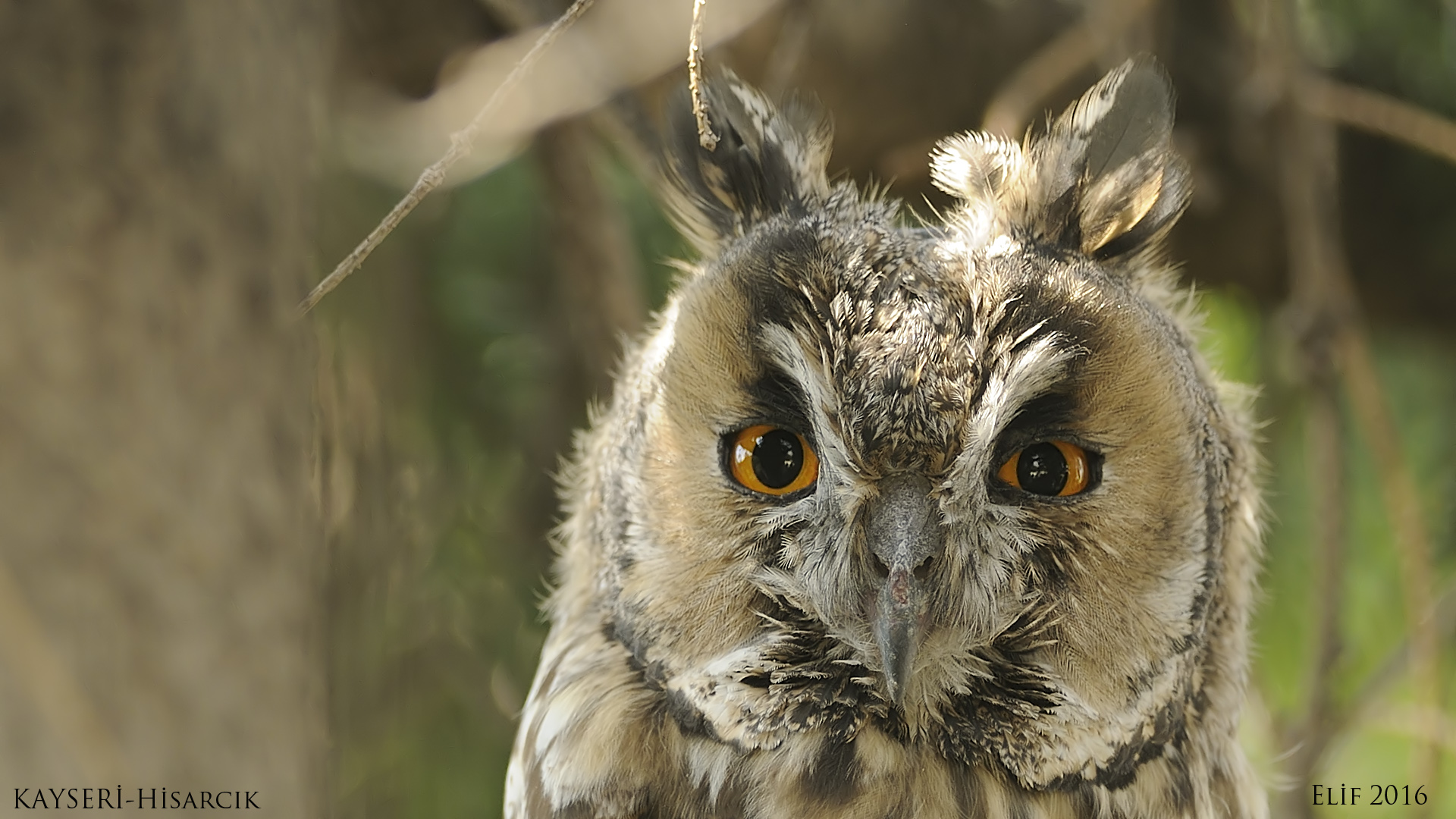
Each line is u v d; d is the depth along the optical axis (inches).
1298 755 119.3
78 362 101.3
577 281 121.3
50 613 98.3
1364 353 119.8
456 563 120.5
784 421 115.4
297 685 110.0
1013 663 115.8
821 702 115.8
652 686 116.0
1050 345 114.9
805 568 115.4
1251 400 118.8
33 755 97.0
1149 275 117.0
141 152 104.6
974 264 115.1
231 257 109.3
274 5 110.3
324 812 110.5
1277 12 119.9
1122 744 115.8
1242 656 116.8
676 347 115.6
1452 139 120.4
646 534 115.8
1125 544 115.4
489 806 119.7
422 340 121.0
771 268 115.3
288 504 110.1
